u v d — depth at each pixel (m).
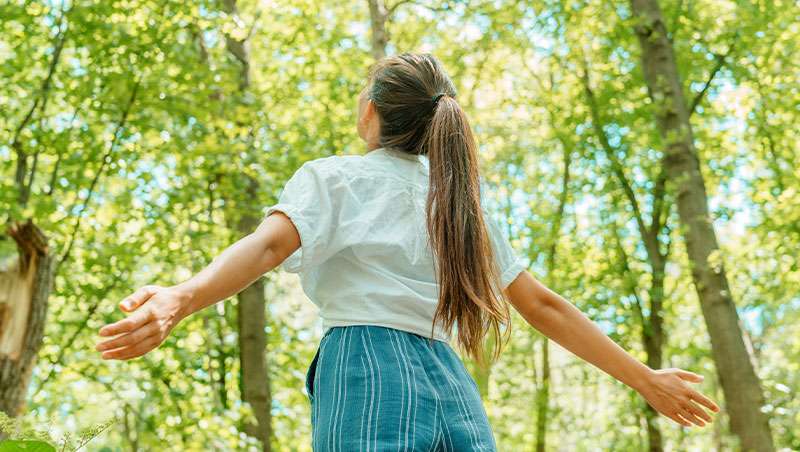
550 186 13.86
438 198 1.55
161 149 9.37
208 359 11.14
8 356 4.53
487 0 11.24
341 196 1.53
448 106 1.63
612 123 12.22
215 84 9.05
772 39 10.67
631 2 9.00
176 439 9.54
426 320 1.51
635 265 12.95
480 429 1.43
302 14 11.45
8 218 7.95
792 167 11.15
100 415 10.42
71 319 10.62
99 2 8.45
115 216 9.73
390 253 1.52
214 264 1.34
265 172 9.73
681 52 11.07
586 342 1.71
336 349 1.46
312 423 1.45
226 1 10.57
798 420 9.88
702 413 1.70
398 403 1.38
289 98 11.30
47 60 9.18
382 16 10.62
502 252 1.70
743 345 7.92
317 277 1.54
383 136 1.66
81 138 8.98
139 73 8.58
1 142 9.02
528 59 13.31
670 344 12.61
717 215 11.76
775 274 10.83
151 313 1.19
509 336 1.60
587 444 13.12
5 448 1.28
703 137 11.99
